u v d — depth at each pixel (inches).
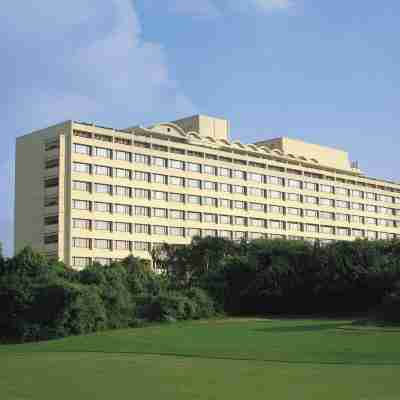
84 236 5201.8
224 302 3902.6
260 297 3971.5
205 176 6186.0
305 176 7116.1
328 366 1553.9
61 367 1622.8
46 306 2933.1
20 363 1758.1
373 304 3774.6
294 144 7347.4
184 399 1079.6
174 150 6028.5
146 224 5649.6
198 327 3021.7
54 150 5275.6
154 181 5772.6
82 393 1160.8
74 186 5211.6
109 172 5457.7
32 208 5369.1
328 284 3806.6
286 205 6865.2
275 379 1320.1
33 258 3157.0
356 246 3892.7
